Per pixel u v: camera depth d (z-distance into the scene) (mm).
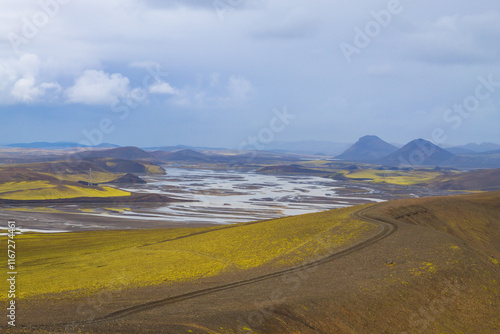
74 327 23984
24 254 59531
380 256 44031
